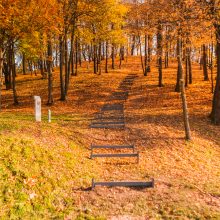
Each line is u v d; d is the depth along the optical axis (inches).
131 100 1159.6
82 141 656.4
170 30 676.1
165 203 405.4
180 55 665.0
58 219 368.5
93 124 788.0
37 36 961.5
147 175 507.5
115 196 426.9
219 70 827.4
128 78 1636.3
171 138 689.6
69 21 1089.4
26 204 388.2
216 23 695.7
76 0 1043.3
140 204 404.2
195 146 658.8
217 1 660.1
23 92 1400.1
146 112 942.4
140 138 692.1
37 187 428.8
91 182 473.1
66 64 1176.2
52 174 472.4
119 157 597.0
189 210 386.0
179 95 1165.1
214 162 601.6
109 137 700.0
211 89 1238.9
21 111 1002.7
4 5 790.5
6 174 432.5
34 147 529.7
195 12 656.4
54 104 1112.8
